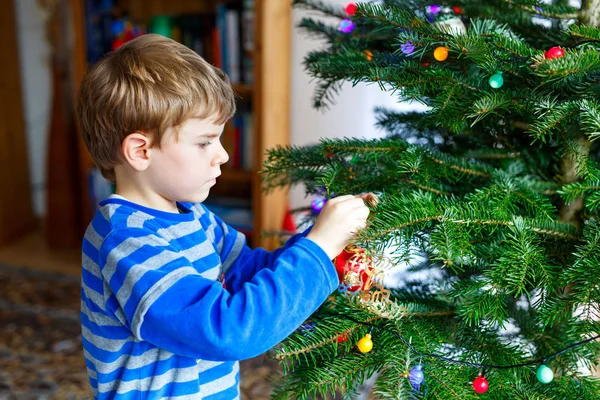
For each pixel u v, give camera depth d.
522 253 0.65
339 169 0.79
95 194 2.31
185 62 0.68
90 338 0.71
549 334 0.80
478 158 0.90
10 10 2.49
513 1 0.78
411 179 0.78
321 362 0.72
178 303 0.60
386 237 0.66
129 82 0.66
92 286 0.68
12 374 1.59
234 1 2.02
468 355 0.72
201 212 0.82
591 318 0.64
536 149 0.86
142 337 0.62
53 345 1.75
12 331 1.83
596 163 0.74
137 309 0.61
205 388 0.73
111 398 0.71
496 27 0.73
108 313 0.67
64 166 2.41
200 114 0.67
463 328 0.75
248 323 0.60
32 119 2.70
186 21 2.12
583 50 0.65
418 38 0.71
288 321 0.62
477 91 0.73
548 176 0.86
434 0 0.86
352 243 0.68
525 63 0.66
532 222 0.71
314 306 0.65
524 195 0.74
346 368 0.68
